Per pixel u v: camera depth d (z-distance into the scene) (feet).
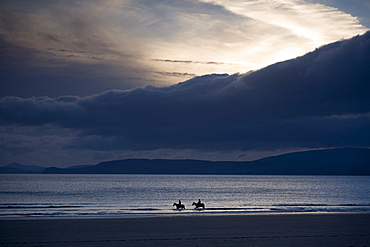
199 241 70.59
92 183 558.97
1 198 235.61
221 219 107.34
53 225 91.66
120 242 69.36
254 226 92.43
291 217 112.98
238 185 533.14
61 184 503.61
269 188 431.43
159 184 547.90
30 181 622.13
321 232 82.94
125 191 335.26
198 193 310.45
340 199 241.35
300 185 547.90
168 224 95.50
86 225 92.38
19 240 71.26
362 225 96.12
